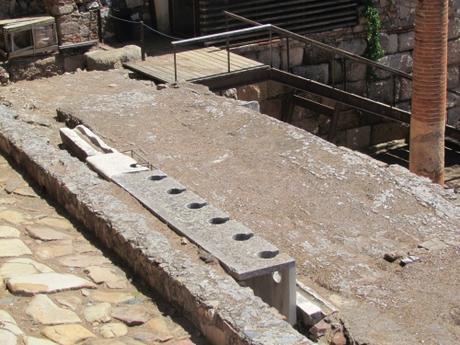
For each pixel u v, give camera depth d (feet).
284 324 18.78
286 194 31.48
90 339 20.33
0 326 20.48
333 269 27.32
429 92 45.01
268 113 54.08
